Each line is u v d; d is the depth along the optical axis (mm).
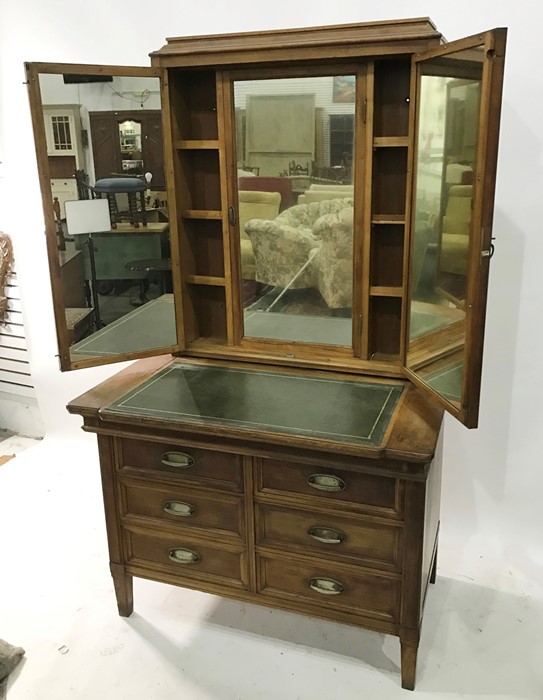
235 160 2004
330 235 1977
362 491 1670
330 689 1831
